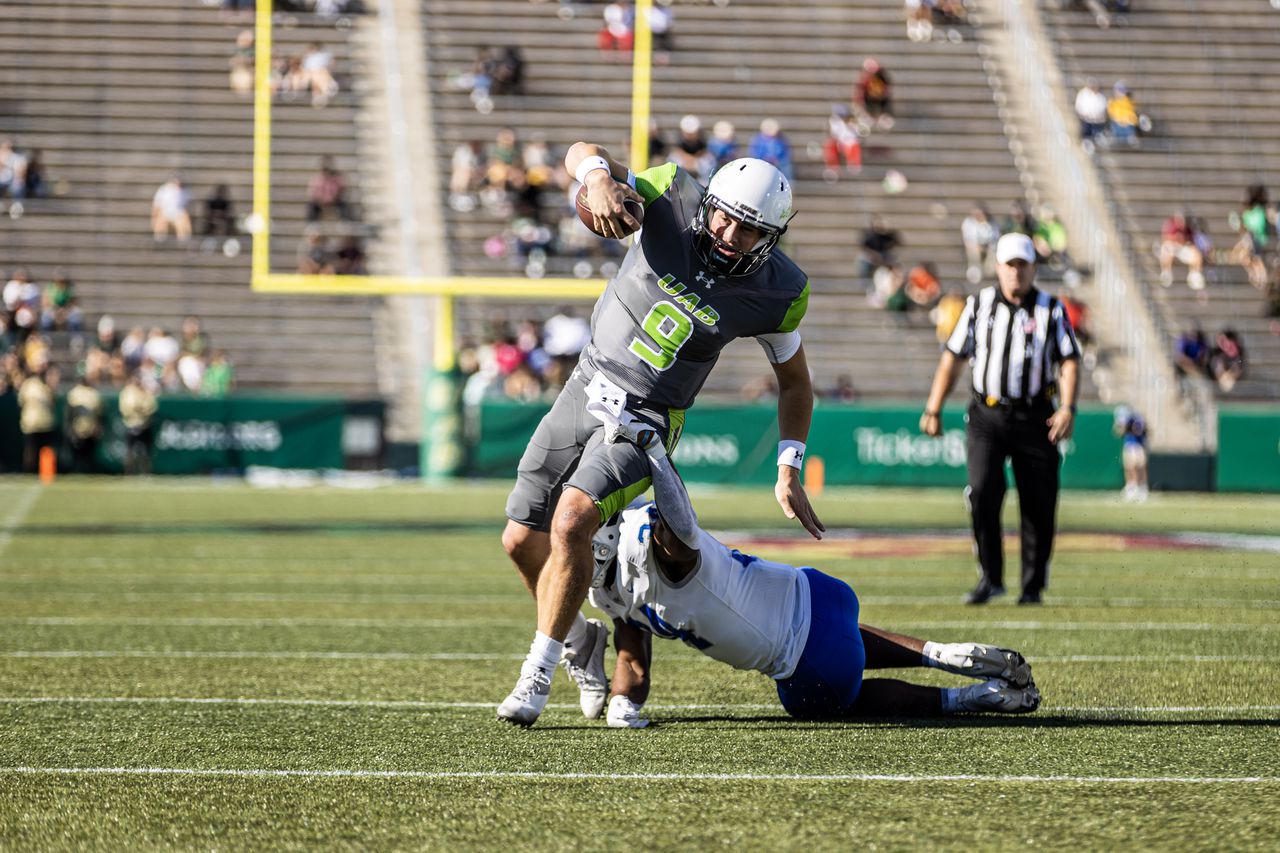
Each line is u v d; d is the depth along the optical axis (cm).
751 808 1191
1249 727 1545
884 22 8862
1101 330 7800
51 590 2909
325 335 7669
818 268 8050
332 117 8219
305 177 8081
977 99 8762
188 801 1215
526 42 8394
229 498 5697
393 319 7769
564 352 7275
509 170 7944
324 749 1430
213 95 8319
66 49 8450
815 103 8562
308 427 6919
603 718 1612
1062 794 1240
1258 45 9188
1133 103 8875
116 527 4412
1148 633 2325
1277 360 7806
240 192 8081
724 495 6297
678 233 1548
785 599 1571
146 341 7444
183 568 3350
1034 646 2173
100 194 8050
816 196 8319
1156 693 1764
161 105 8281
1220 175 8656
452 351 6931
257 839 1102
